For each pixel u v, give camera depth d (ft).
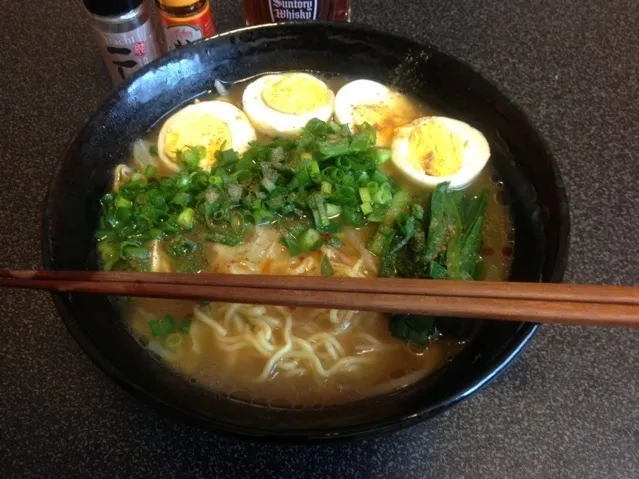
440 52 0.92
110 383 0.79
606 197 0.97
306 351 0.81
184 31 1.01
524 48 1.17
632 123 1.06
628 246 0.91
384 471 0.73
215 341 0.81
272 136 1.01
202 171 0.91
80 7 1.24
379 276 0.84
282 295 0.64
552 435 0.75
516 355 0.64
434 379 0.72
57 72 1.13
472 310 0.59
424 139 0.95
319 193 0.88
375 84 1.02
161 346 0.79
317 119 0.95
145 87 0.93
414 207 0.87
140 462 0.73
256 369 0.79
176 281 0.67
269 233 0.89
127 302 0.82
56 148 1.03
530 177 0.82
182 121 0.97
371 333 0.82
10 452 0.73
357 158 0.92
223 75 1.01
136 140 0.96
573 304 0.57
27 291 0.86
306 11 1.05
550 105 1.09
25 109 1.08
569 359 0.81
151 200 0.87
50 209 0.74
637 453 0.73
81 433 0.75
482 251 0.86
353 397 0.75
